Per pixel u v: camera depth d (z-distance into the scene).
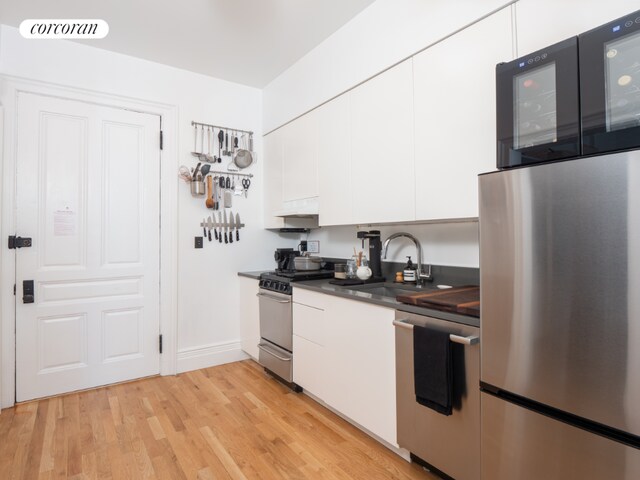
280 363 2.70
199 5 2.22
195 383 2.83
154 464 1.82
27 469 1.77
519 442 1.23
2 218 2.40
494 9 1.57
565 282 1.08
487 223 1.29
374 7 2.18
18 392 2.47
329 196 2.59
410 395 1.69
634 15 0.97
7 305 2.42
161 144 3.00
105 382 2.78
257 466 1.80
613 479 1.00
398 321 1.70
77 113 2.68
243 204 3.40
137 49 2.75
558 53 1.12
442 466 1.55
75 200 2.67
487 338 1.31
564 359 1.09
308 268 3.03
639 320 0.94
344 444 1.99
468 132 1.68
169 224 3.01
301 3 2.20
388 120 2.11
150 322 2.96
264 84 3.41
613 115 1.01
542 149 1.16
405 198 2.00
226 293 3.30
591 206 1.03
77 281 2.68
